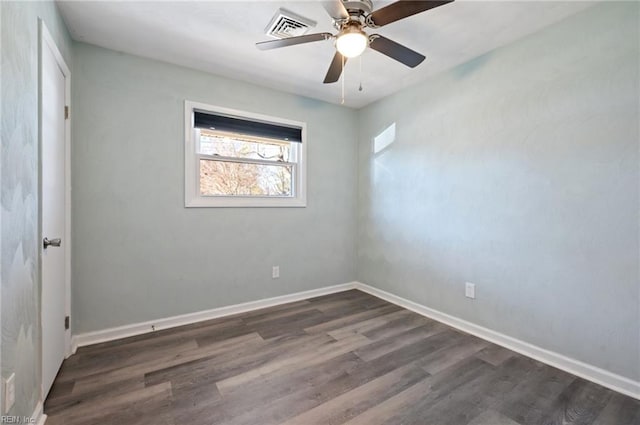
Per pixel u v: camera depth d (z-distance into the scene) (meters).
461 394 1.67
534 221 2.08
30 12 1.31
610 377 1.74
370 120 3.55
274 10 1.84
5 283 1.07
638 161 1.64
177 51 2.33
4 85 1.06
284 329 2.52
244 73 2.71
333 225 3.57
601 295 1.78
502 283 2.27
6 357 1.07
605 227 1.76
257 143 3.08
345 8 1.54
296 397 1.63
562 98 1.92
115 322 2.33
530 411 1.53
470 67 2.47
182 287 2.61
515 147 2.17
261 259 3.04
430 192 2.83
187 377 1.81
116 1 1.73
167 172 2.52
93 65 2.22
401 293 3.16
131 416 1.47
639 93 1.62
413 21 1.93
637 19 1.63
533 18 1.90
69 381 1.74
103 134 2.25
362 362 2.00
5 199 1.07
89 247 2.21
